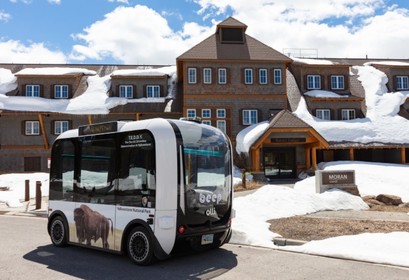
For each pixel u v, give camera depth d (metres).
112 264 7.80
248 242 9.50
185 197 7.62
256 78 34.38
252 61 34.22
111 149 8.43
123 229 7.91
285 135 29.20
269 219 12.15
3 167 34.47
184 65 33.88
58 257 8.46
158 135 7.57
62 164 9.70
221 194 8.36
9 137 34.75
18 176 27.86
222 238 8.38
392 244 8.27
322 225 10.91
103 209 8.40
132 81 36.81
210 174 8.20
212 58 33.75
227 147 8.72
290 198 13.79
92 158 8.88
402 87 37.94
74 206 9.14
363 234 9.23
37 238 10.80
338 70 36.78
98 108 34.66
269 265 7.43
